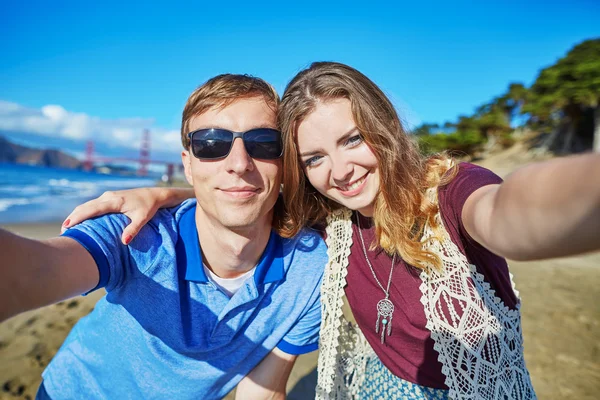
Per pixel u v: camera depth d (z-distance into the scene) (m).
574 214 0.23
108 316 0.54
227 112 0.51
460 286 0.46
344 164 0.50
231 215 0.51
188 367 0.55
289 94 0.53
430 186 0.50
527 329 1.22
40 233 2.85
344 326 0.63
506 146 15.92
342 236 0.58
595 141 12.05
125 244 0.47
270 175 0.53
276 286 0.57
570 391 0.89
